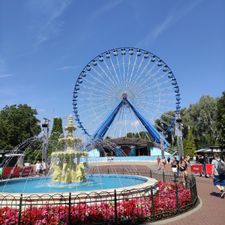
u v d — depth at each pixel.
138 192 11.12
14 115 61.22
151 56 45.69
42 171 29.34
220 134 47.06
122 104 51.47
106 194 10.30
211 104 73.44
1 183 17.45
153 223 9.15
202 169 25.02
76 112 45.62
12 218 8.42
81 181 17.33
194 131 76.56
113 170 34.19
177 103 44.59
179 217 9.80
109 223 8.87
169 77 45.41
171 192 11.52
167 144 55.12
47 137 31.67
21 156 34.34
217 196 14.19
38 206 9.41
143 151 66.62
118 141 64.69
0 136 58.84
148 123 52.59
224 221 9.26
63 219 8.63
